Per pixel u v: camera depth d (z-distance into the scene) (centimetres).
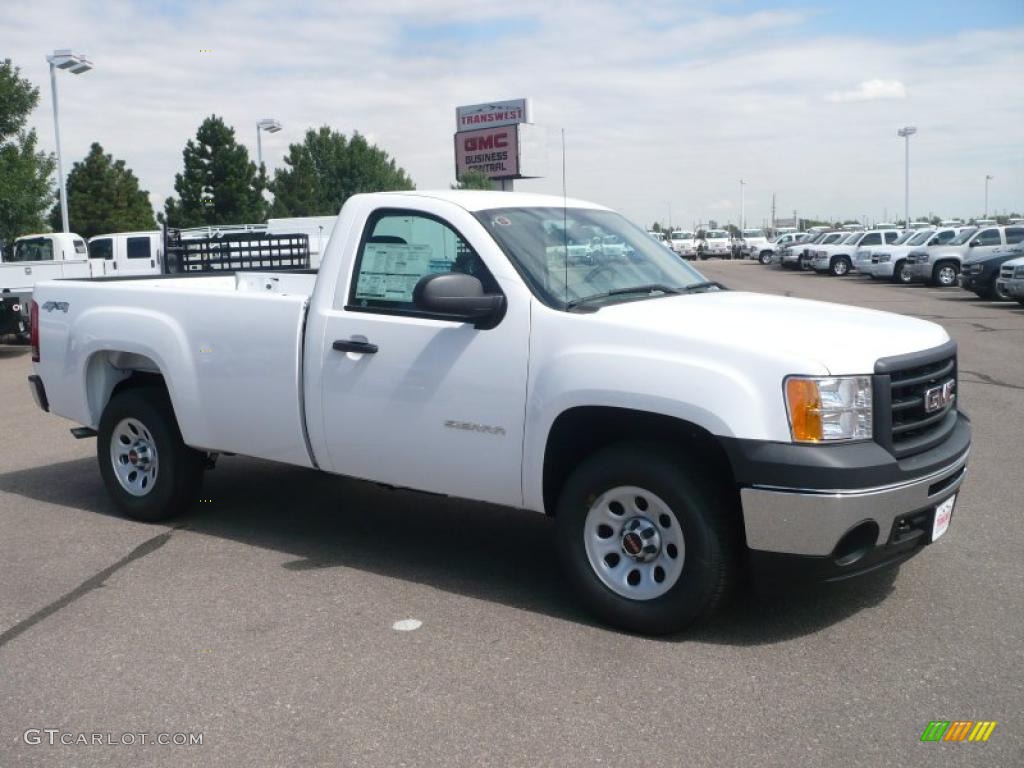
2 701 400
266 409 565
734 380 415
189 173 4447
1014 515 625
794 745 354
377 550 584
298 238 969
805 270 4481
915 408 442
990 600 485
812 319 468
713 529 428
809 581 419
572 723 372
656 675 411
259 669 423
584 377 446
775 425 409
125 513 656
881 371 419
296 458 563
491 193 551
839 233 4566
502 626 465
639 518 454
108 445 654
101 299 646
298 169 5025
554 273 493
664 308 475
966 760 342
